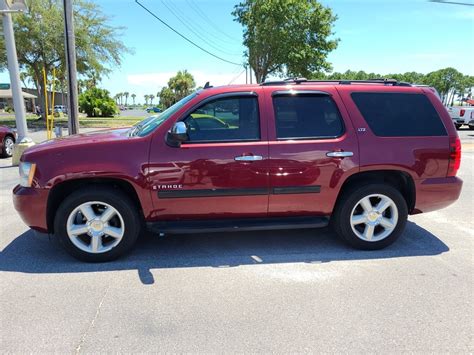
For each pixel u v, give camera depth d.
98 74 29.45
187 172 3.91
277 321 2.97
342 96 4.23
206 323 2.94
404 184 4.47
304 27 27.25
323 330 2.85
